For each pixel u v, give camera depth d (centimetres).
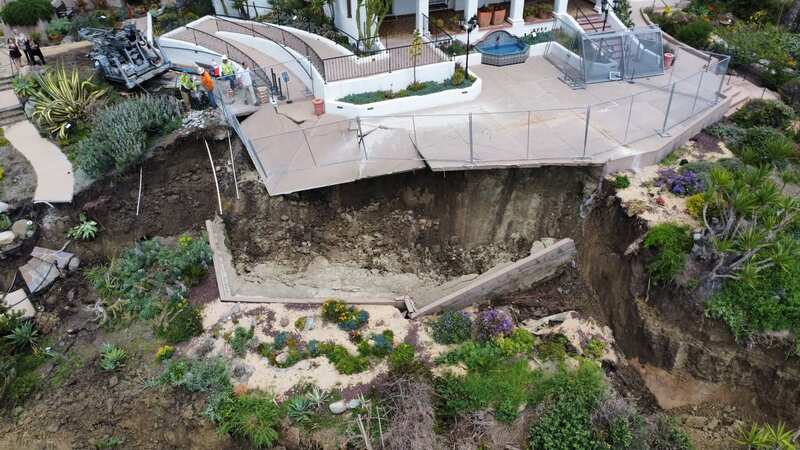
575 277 1908
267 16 2900
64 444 1493
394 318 1744
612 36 2305
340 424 1458
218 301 1777
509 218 1944
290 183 1881
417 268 1936
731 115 2238
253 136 2077
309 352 1620
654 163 1938
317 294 1842
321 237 1955
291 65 2466
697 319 1595
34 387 1609
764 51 2475
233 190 2042
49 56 2669
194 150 2123
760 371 1546
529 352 1655
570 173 1869
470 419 1470
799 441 1477
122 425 1520
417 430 1395
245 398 1495
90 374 1628
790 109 2164
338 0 2548
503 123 2053
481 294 1861
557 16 2661
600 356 1723
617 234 1798
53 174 2058
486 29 2619
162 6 3291
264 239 1955
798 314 1490
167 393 1548
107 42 2325
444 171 1870
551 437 1434
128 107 2098
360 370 1577
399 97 2170
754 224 1509
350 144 1980
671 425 1574
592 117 2081
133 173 2028
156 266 1886
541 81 2366
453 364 1614
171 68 2567
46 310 1814
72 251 1942
